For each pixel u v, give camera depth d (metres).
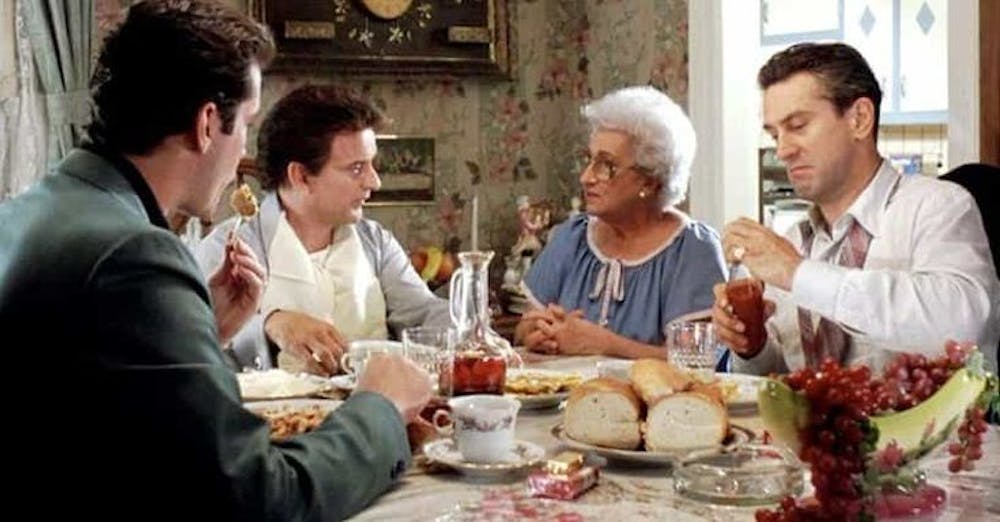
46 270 1.29
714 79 3.61
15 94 3.38
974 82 2.88
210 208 1.52
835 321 1.99
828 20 4.47
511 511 1.43
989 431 1.73
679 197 2.64
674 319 2.52
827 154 2.14
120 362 1.26
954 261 2.02
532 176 4.23
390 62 3.87
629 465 1.63
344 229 2.67
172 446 1.26
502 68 4.07
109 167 1.41
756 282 2.11
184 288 1.32
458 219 4.11
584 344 2.44
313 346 2.28
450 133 4.08
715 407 1.61
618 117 2.58
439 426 1.75
